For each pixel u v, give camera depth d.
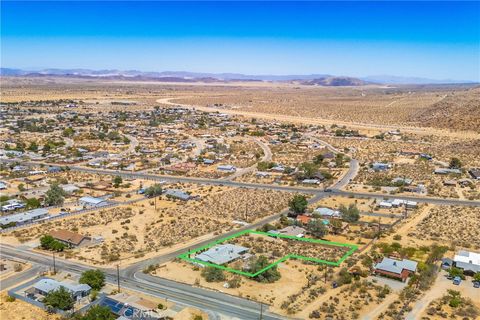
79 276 99.38
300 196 146.38
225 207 151.50
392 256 108.69
